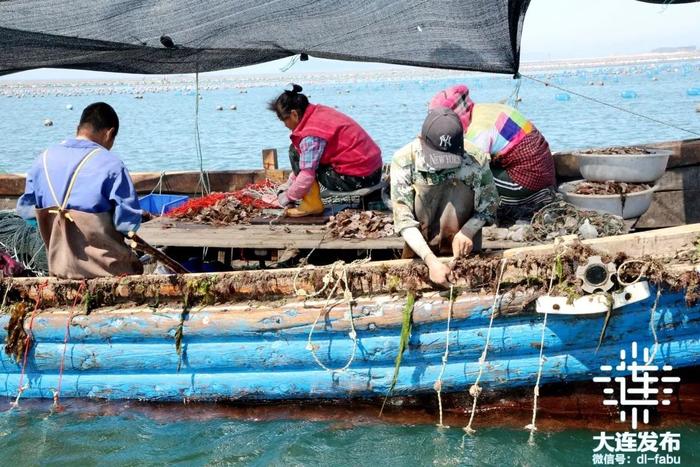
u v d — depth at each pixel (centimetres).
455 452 543
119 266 623
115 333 594
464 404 576
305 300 567
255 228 763
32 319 608
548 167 748
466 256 546
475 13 581
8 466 551
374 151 801
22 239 834
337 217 746
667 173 915
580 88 7006
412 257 591
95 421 609
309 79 16662
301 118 779
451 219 547
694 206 909
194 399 607
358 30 621
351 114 4788
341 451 553
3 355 621
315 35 630
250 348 577
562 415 565
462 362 554
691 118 3512
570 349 539
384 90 8900
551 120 3678
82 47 686
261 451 559
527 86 8094
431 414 582
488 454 538
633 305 525
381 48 614
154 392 607
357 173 785
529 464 524
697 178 903
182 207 853
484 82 10250
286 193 779
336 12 625
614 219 699
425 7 597
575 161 910
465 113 750
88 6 664
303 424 591
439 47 601
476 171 535
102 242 612
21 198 623
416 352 554
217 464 545
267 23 641
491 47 588
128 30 664
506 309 534
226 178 1055
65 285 610
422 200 543
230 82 15925
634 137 2872
